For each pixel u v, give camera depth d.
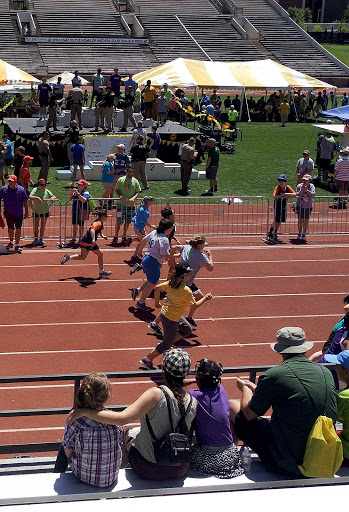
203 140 31.47
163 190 24.53
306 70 61.47
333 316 13.50
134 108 36.66
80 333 12.12
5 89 40.31
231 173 27.83
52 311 13.05
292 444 4.68
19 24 61.12
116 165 20.80
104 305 13.46
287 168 29.27
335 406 4.77
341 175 21.78
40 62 57.22
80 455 4.72
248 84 37.16
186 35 64.31
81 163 24.27
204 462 4.94
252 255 17.23
